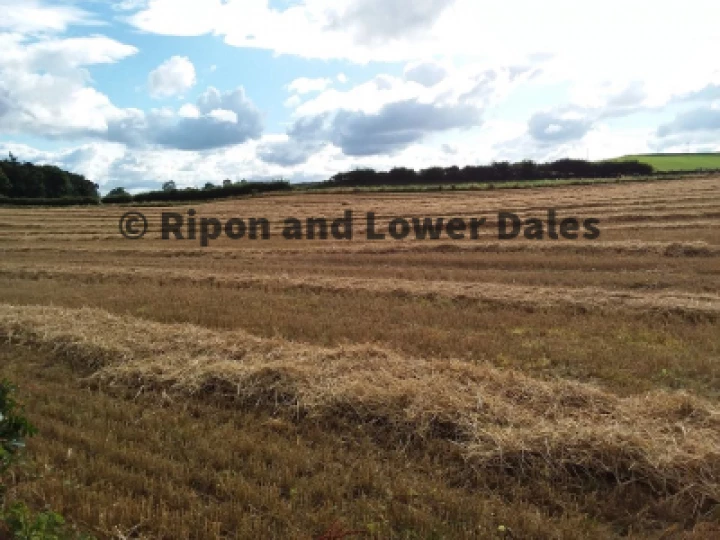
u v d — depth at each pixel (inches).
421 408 246.4
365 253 818.2
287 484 201.2
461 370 289.0
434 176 2628.0
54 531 157.8
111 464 214.1
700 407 243.9
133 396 292.5
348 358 316.2
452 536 172.2
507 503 193.9
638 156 4023.1
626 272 604.7
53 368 334.6
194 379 295.3
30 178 3238.2
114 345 349.4
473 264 701.9
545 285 571.2
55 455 220.4
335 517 180.4
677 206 1063.0
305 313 456.8
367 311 462.9
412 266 710.5
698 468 201.2
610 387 292.2
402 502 192.5
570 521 180.7
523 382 273.9
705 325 399.2
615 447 209.6
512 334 389.1
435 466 214.5
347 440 237.9
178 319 447.8
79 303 520.7
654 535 178.4
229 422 253.8
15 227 1467.8
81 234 1278.3
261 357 322.3
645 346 355.9
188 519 179.2
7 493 184.5
